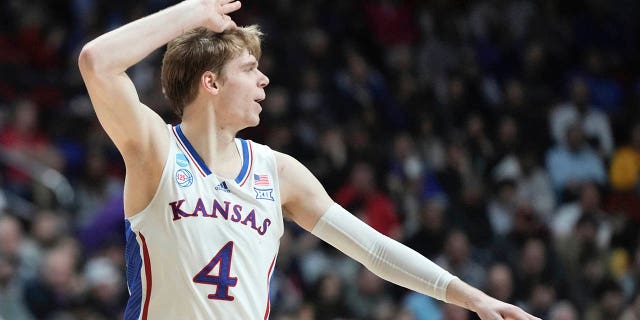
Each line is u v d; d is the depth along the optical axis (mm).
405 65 29031
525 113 28422
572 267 23469
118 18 26156
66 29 27094
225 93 7125
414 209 23359
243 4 27797
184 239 6820
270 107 24578
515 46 31750
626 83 33000
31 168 21547
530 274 21969
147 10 25938
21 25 26641
